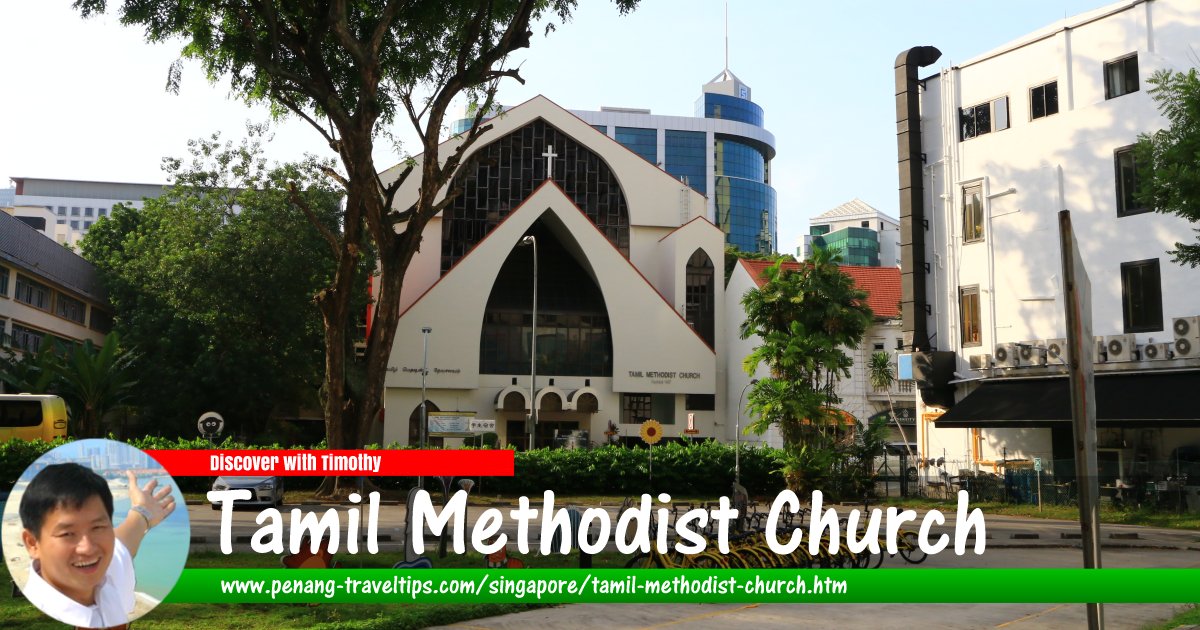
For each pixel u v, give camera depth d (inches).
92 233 2657.5
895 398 2138.3
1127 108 1214.3
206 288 1899.6
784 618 443.5
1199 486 1083.9
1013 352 1289.4
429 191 1307.8
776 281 1409.9
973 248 1381.6
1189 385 1096.8
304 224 1978.3
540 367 2412.6
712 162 6815.9
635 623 426.3
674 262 2529.5
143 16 1053.2
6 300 1980.8
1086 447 169.6
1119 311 1209.4
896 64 1492.4
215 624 379.9
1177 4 1175.6
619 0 1061.1
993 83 1378.0
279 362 2063.2
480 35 1261.1
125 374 1747.0
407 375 2262.6
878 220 6432.1
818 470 1339.8
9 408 1418.6
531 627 413.1
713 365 2413.9
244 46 1169.4
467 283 2322.8
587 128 2635.3
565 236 2493.8
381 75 1234.6
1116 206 1220.5
